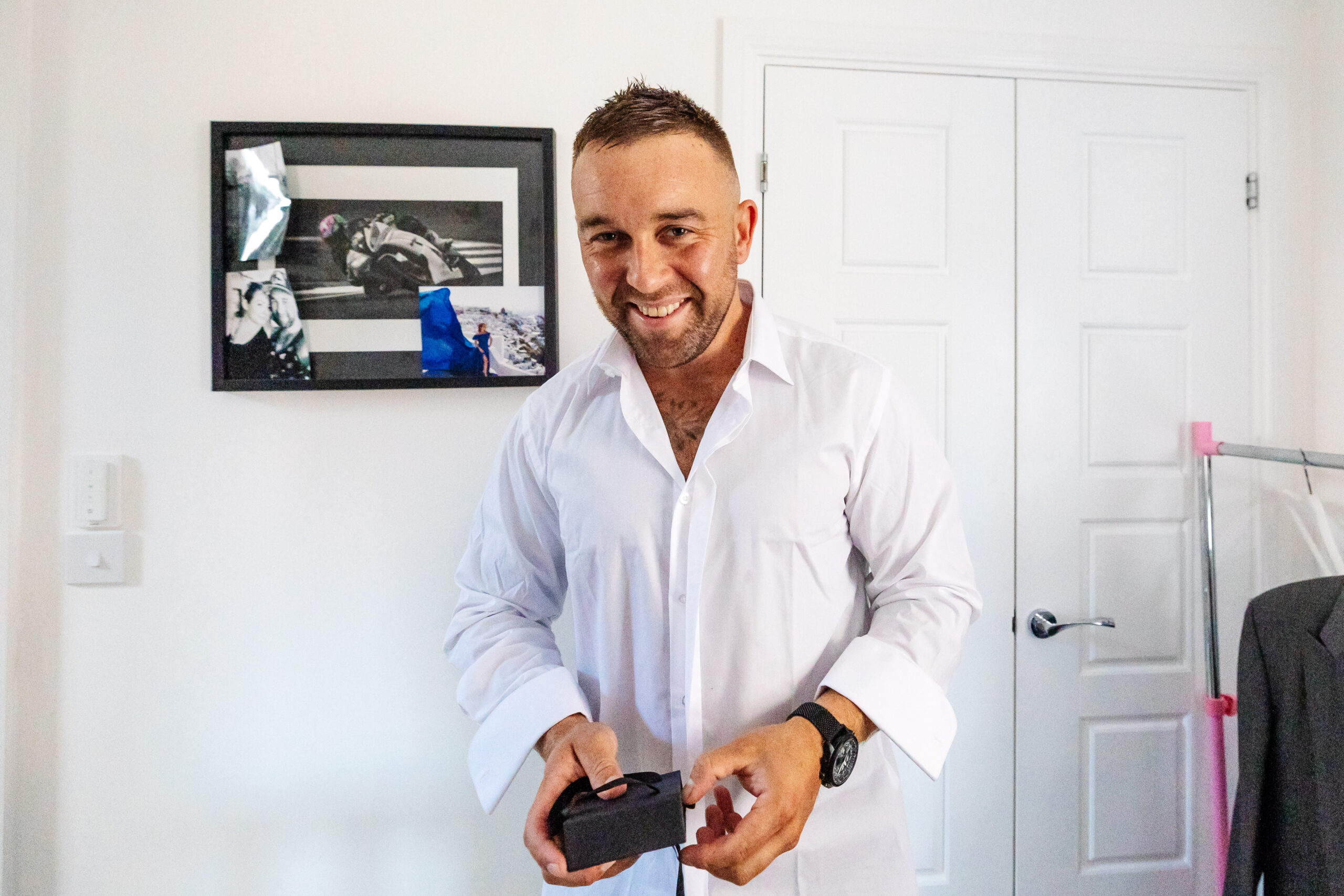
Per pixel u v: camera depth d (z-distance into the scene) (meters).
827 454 0.80
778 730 0.68
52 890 1.30
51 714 1.31
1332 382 1.50
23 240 1.28
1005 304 1.48
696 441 0.85
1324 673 1.09
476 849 1.37
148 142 1.31
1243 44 1.52
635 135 0.65
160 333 1.32
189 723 1.33
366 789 1.36
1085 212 1.50
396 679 1.36
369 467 1.36
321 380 1.31
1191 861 1.53
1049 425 1.49
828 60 1.43
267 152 1.30
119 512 1.31
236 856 1.34
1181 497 1.53
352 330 1.33
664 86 1.39
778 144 1.43
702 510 0.80
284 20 1.34
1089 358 1.51
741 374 0.80
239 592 1.34
